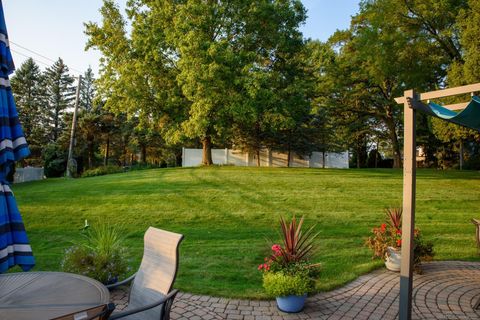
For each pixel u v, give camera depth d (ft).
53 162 86.28
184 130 57.16
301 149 88.02
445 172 57.88
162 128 66.54
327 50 87.30
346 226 29.14
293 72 65.92
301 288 14.14
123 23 65.57
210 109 53.88
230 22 58.49
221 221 30.12
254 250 23.02
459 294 16.78
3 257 9.48
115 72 64.75
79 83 76.07
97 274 16.08
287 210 33.30
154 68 59.77
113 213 32.12
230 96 54.60
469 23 44.86
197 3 54.34
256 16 58.29
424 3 56.13
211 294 16.30
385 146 127.13
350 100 86.22
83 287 8.84
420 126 87.56
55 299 8.05
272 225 29.12
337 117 91.15
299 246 16.14
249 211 32.86
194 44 51.08
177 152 125.59
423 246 19.69
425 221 30.91
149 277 10.50
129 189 41.22
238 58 53.06
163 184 43.80
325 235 26.84
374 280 18.60
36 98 147.54
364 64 76.23
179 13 54.03
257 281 18.02
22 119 136.77
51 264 20.04
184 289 16.76
